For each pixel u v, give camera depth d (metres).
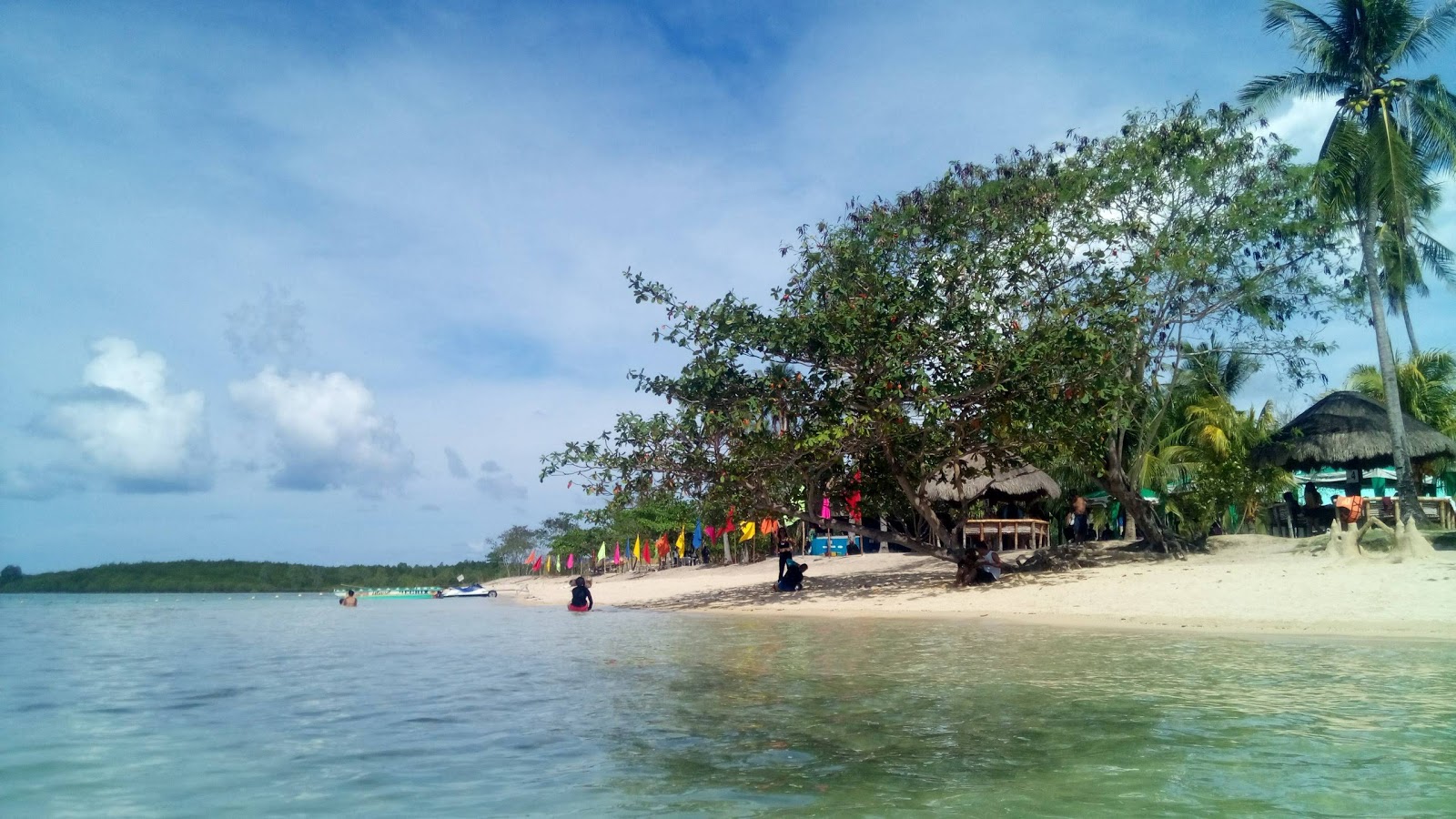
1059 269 22.44
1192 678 9.66
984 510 32.72
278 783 6.04
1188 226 22.61
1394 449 20.88
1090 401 19.92
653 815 5.10
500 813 5.23
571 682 10.52
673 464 22.17
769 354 21.86
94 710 9.20
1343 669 10.11
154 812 5.39
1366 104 21.69
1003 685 9.41
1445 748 6.38
